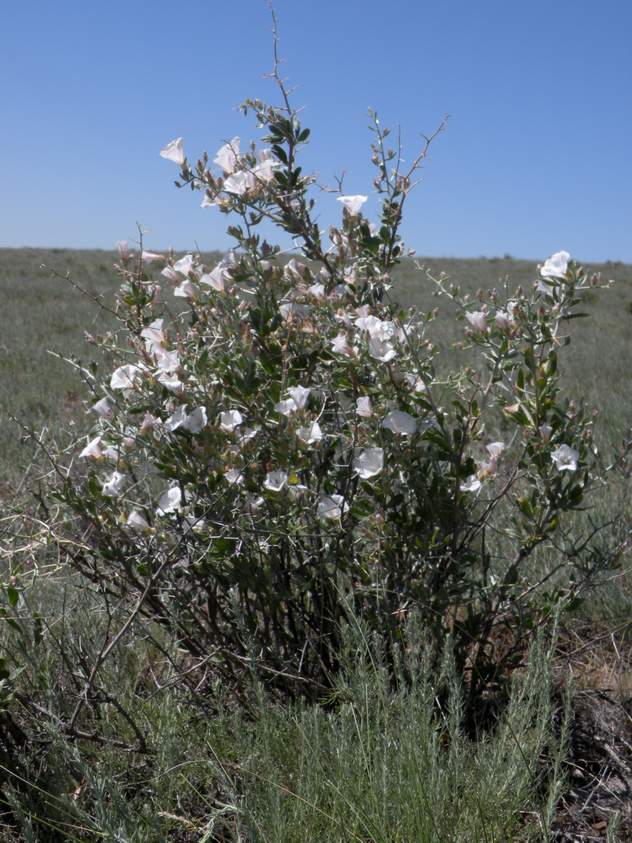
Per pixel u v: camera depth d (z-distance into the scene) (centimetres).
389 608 254
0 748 216
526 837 204
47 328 1353
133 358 298
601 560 268
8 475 443
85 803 213
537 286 262
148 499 277
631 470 278
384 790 188
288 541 262
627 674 293
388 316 263
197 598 269
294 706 248
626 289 2675
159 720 234
